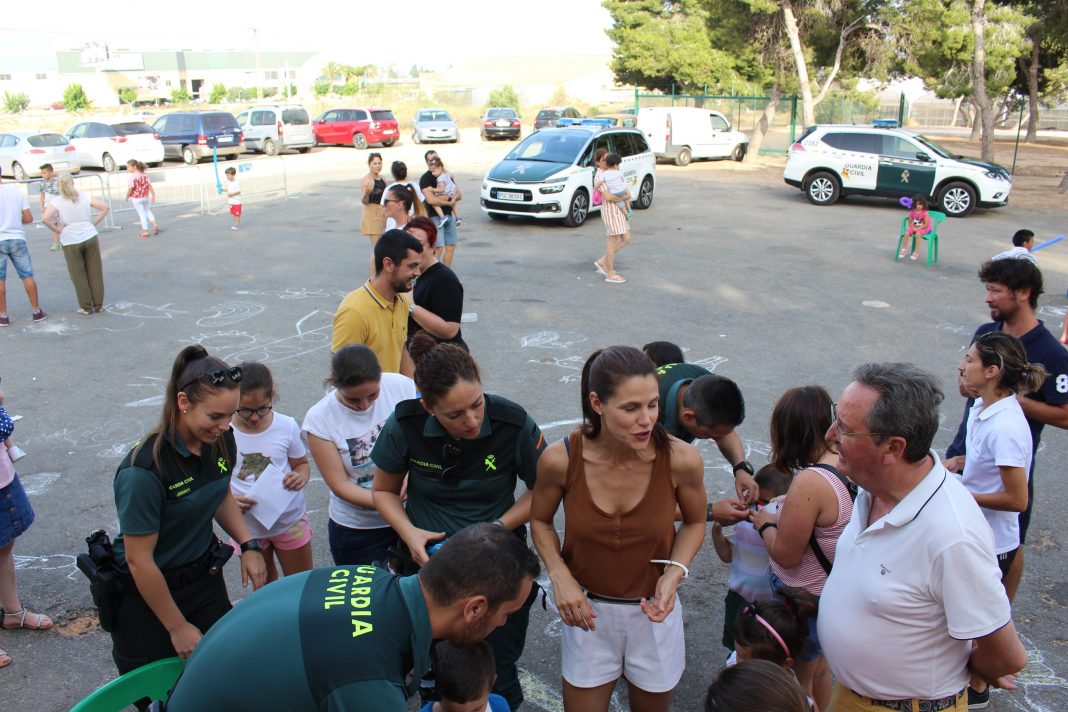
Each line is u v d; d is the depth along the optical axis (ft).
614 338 28.66
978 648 7.15
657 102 113.91
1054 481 18.26
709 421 10.82
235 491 12.08
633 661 9.55
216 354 27.27
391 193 22.97
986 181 54.19
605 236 48.52
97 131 88.74
